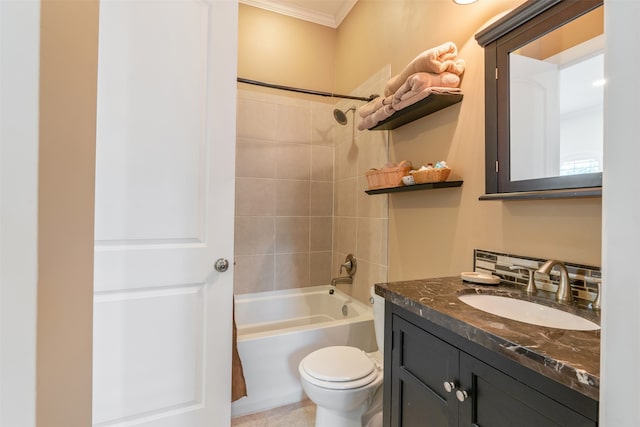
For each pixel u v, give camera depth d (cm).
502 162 113
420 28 166
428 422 84
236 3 137
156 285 126
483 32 118
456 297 93
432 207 154
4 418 35
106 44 117
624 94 32
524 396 60
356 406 129
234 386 149
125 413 123
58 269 42
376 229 204
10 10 36
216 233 135
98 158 117
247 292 244
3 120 35
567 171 94
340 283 241
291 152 258
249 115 243
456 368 76
